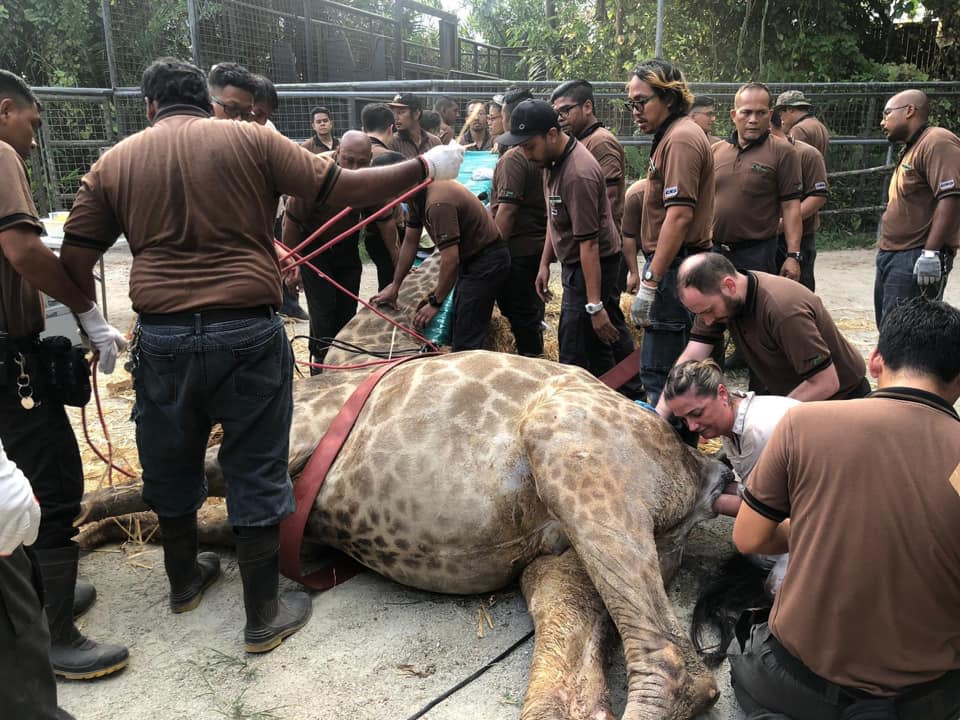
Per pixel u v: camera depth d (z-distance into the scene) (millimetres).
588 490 3000
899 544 2152
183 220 2910
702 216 4457
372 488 3373
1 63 14695
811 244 7105
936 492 2123
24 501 1896
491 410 3381
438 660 3139
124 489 4012
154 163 2906
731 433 3367
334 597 3566
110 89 11953
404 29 18188
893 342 2330
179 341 2922
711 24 15484
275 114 12109
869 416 2256
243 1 12773
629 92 4520
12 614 2010
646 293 4438
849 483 2229
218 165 2916
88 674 3037
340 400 3834
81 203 2971
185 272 2932
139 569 3840
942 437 2178
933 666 2189
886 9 16359
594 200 4734
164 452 3148
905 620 2178
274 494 3121
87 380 3150
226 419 3047
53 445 3080
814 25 15203
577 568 3180
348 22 14664
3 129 3078
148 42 13336
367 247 7438
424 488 3287
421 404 3449
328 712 2875
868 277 10875
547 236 6035
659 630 2758
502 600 3516
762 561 3592
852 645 2244
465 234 5445
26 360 3004
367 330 5809
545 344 6582
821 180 6914
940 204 5449
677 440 3430
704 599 3453
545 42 17797
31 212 2824
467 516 3246
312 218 6016
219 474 3859
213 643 3279
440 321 5762
